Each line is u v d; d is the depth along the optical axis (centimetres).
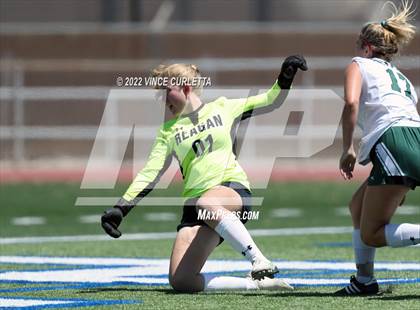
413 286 2205
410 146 1922
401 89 1997
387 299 1978
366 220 1959
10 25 8831
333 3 9050
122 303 1992
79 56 8294
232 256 3033
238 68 7538
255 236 3816
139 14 8625
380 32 2045
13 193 5606
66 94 7462
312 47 8456
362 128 2016
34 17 8844
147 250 3291
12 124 7500
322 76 7762
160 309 1895
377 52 2052
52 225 4381
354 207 2064
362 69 1998
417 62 7462
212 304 1944
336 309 1845
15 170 6869
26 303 2031
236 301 1983
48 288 2294
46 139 7506
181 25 8600
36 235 3959
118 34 8244
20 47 8294
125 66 7794
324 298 2011
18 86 7456
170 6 8831
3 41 8294
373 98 1977
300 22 9019
